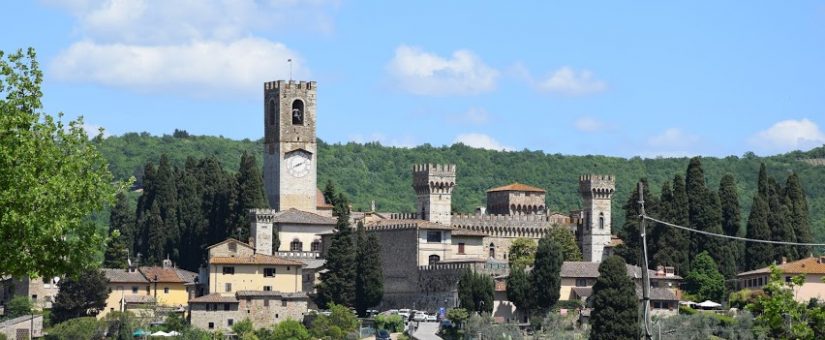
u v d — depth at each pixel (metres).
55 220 124.81
